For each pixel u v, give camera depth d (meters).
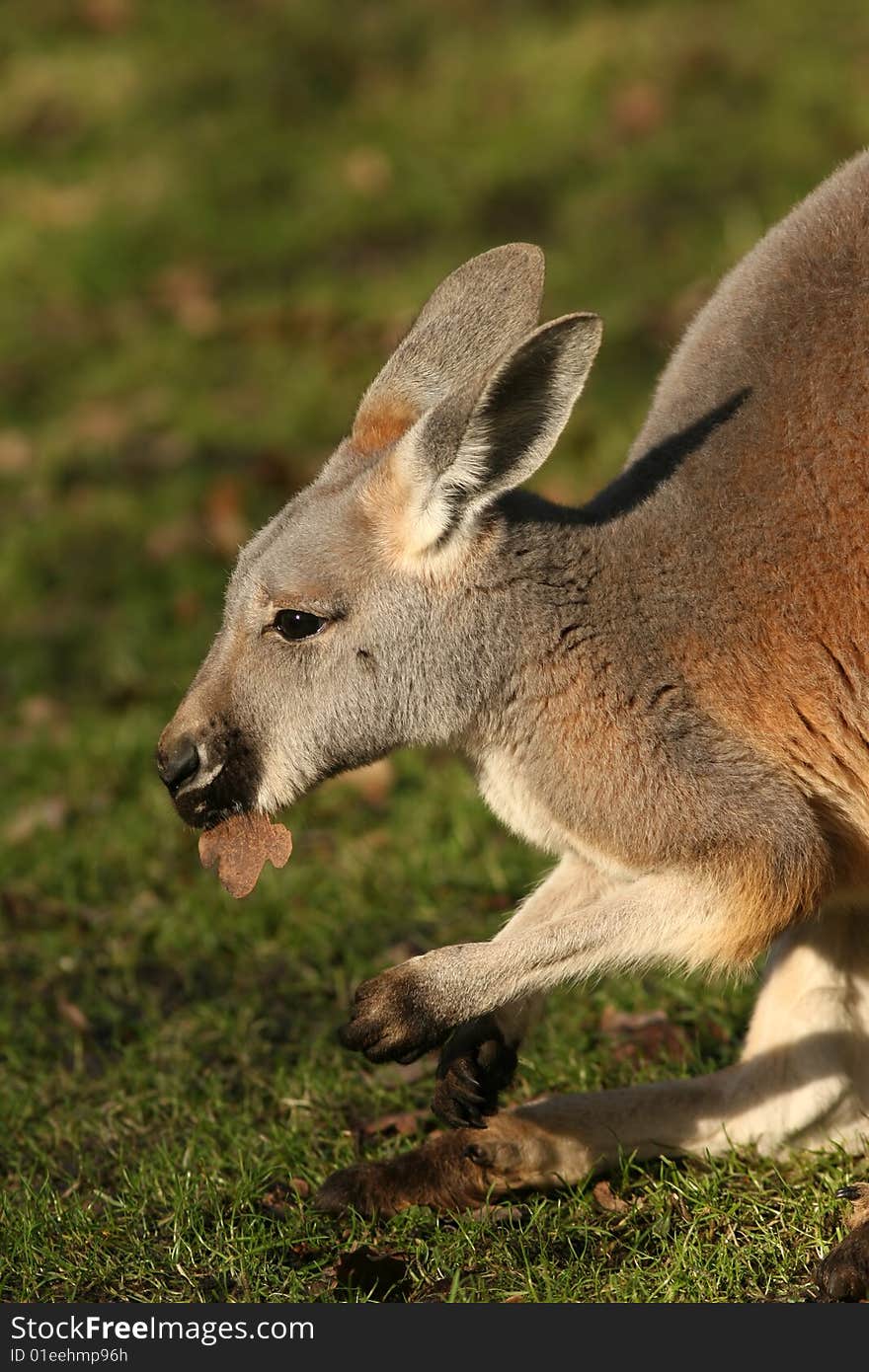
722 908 7.61
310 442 18.05
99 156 24.62
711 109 22.88
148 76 26.09
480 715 8.06
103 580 15.95
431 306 8.41
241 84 25.61
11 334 21.03
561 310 19.22
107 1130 8.95
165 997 10.40
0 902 11.52
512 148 22.95
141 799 12.84
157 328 20.84
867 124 21.64
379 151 23.53
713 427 7.94
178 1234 7.88
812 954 8.23
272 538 8.28
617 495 8.18
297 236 22.19
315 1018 10.04
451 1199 8.01
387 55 25.94
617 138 22.77
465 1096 7.86
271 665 8.19
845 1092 8.10
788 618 7.70
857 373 7.72
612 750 7.77
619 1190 8.05
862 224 7.98
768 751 7.74
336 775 8.41
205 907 11.18
